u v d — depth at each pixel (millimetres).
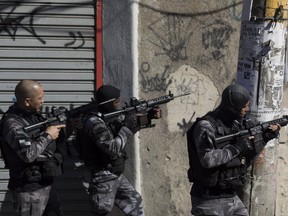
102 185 4957
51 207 4871
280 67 4492
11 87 5527
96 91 5242
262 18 4379
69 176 5648
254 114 4508
